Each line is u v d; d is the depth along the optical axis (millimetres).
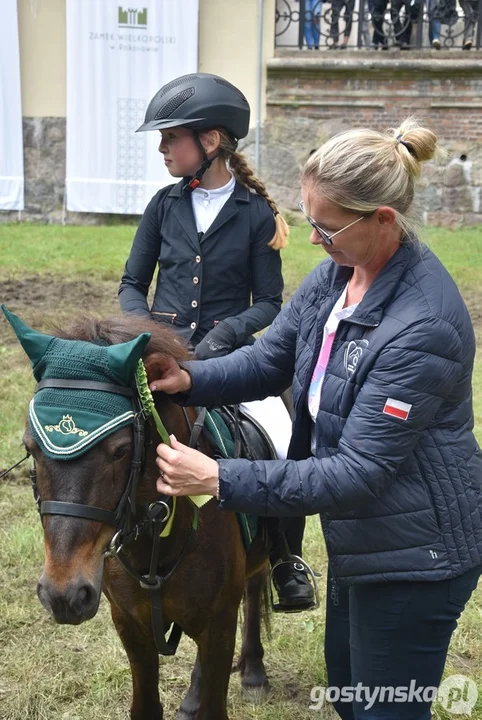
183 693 3109
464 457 1952
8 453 5086
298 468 1861
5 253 10453
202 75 2871
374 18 12727
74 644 3379
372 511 1938
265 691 3113
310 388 2104
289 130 12836
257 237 2975
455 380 1874
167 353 2059
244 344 2922
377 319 1882
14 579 3809
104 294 8781
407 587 1977
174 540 2164
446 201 12906
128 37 12359
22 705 3008
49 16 12516
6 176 12812
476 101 12586
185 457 1863
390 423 1827
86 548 1772
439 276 1910
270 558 2857
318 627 3523
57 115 12781
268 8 12547
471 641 3410
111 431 1776
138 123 12578
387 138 1890
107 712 3002
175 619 2303
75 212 12984
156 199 3049
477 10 12852
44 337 1869
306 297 2184
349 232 1869
